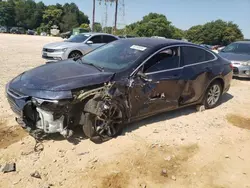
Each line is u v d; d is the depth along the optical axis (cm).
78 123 407
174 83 502
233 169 388
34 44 2528
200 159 407
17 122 434
